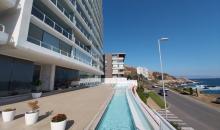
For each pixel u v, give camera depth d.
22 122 8.02
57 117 6.88
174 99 41.16
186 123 19.98
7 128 7.11
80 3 32.62
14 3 13.75
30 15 15.12
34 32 18.34
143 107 13.76
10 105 12.47
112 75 87.62
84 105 13.24
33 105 8.15
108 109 14.09
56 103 14.14
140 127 9.05
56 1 22.62
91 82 54.09
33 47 15.84
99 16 65.88
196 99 42.41
